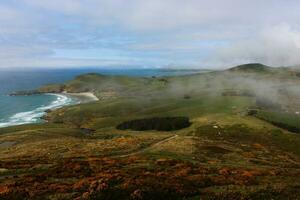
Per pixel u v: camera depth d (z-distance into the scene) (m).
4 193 36.06
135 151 91.06
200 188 39.44
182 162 60.16
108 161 60.19
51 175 46.25
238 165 69.69
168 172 49.69
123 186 36.16
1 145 146.62
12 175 49.84
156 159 64.62
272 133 168.00
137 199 33.53
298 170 68.06
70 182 41.66
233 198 34.94
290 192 38.06
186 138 112.69
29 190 37.09
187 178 43.78
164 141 109.38
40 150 101.44
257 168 63.75
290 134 166.38
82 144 110.94
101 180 39.00
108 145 104.06
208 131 172.62
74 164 55.03
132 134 167.00
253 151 103.06
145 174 45.34
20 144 135.75
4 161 65.19
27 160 68.31
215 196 35.44
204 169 53.34
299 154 135.12
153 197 34.28
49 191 37.00
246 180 45.44
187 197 35.41
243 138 159.88
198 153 85.00
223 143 110.38
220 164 68.81
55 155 85.25
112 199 33.59
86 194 34.25
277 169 65.56
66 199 34.09
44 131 182.88
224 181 43.62
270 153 105.25
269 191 37.59
